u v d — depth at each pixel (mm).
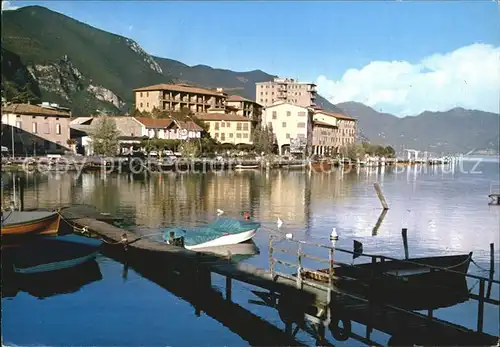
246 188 64188
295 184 73625
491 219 42781
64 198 49250
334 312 16031
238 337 16031
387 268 20125
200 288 20172
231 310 18078
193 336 15797
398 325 14852
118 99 196000
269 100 196125
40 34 173500
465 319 17016
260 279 18203
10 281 20641
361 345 15305
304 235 33594
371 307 15516
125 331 16078
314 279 18078
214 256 22156
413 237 33781
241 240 28016
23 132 85125
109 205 45438
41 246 23031
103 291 20219
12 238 23562
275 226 37062
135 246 24453
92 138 94000
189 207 45312
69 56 181750
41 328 16062
